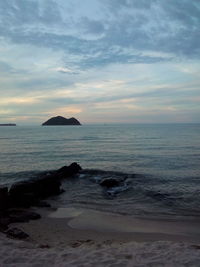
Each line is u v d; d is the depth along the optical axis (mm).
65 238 10859
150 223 13047
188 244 8977
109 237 11156
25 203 15789
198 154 40812
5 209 14664
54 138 80500
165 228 12352
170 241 9820
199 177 24484
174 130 128625
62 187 21359
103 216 14109
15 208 15297
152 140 68875
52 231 11750
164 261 6953
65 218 13758
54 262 6793
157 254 7562
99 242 9945
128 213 14664
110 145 57156
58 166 31891
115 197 18203
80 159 37469
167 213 14672
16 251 7527
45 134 104688
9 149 49688
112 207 15875
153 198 17703
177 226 12633
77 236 11211
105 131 128875
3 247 7879
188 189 20125
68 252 7574
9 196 15742
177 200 17234
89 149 49812
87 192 19656
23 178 24625
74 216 14102
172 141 64750
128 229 12188
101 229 12172
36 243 9648
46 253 7449
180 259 7105
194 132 106812
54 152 45312
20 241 8938
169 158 36938
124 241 10516
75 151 46688
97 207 15883
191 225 12789
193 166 30500
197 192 19188
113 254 7547
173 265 6691
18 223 12672
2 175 26172
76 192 19719
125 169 29203
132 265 6629
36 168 30438
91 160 36500
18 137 85875
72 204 16594
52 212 14836
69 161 35719
